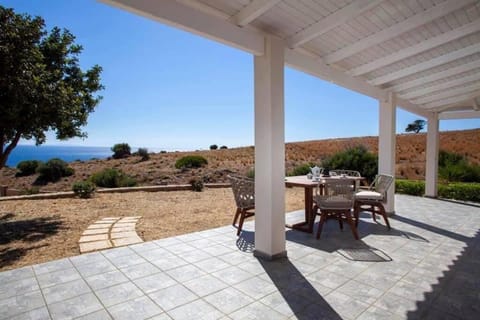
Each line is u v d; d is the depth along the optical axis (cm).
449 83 487
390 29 302
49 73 471
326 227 452
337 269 281
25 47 427
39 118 448
